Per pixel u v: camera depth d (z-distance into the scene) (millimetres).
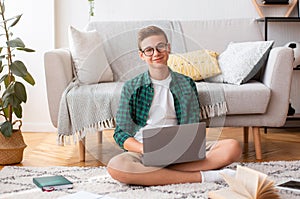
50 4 4273
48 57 3051
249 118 3104
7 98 3029
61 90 3066
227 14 4402
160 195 2258
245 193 2031
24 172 2744
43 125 4324
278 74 3086
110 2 4379
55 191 2350
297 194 2211
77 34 3293
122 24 3678
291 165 2828
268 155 3266
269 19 3996
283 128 4363
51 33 4289
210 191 2146
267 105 3078
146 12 4398
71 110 2670
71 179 2582
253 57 3250
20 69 3068
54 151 3449
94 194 2203
